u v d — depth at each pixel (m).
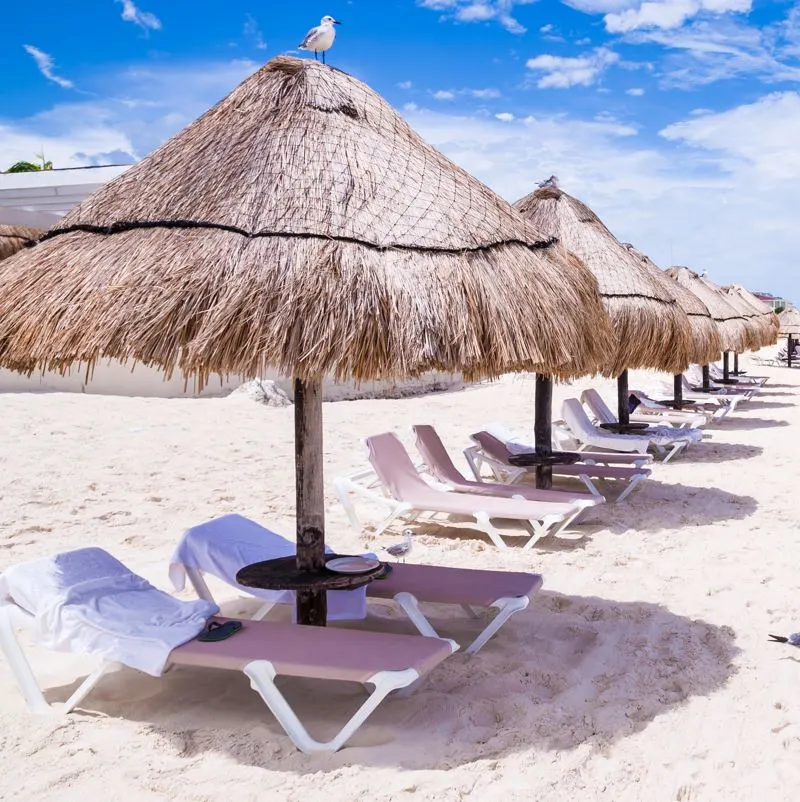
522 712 3.79
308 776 3.26
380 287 3.47
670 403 14.68
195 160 4.01
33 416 12.04
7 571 3.97
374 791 3.16
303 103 4.11
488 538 7.03
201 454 10.52
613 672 4.29
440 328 3.48
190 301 3.36
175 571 4.82
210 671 4.33
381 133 4.21
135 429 11.76
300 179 3.78
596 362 4.47
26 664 3.84
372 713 3.79
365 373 3.38
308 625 4.08
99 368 15.01
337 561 4.36
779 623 5.01
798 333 28.84
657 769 3.35
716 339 12.63
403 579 4.64
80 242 3.84
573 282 4.44
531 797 3.14
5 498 8.03
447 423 14.21
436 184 4.14
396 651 3.59
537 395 8.01
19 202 16.67
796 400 18.81
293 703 3.92
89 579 4.07
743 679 4.21
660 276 12.30
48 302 3.57
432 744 3.50
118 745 3.52
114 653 3.62
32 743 3.53
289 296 3.35
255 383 15.23
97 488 8.59
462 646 4.62
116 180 4.17
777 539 6.91
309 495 4.12
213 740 3.55
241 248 3.51
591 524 7.46
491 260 3.95
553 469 8.34
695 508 8.08
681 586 5.72
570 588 5.68
